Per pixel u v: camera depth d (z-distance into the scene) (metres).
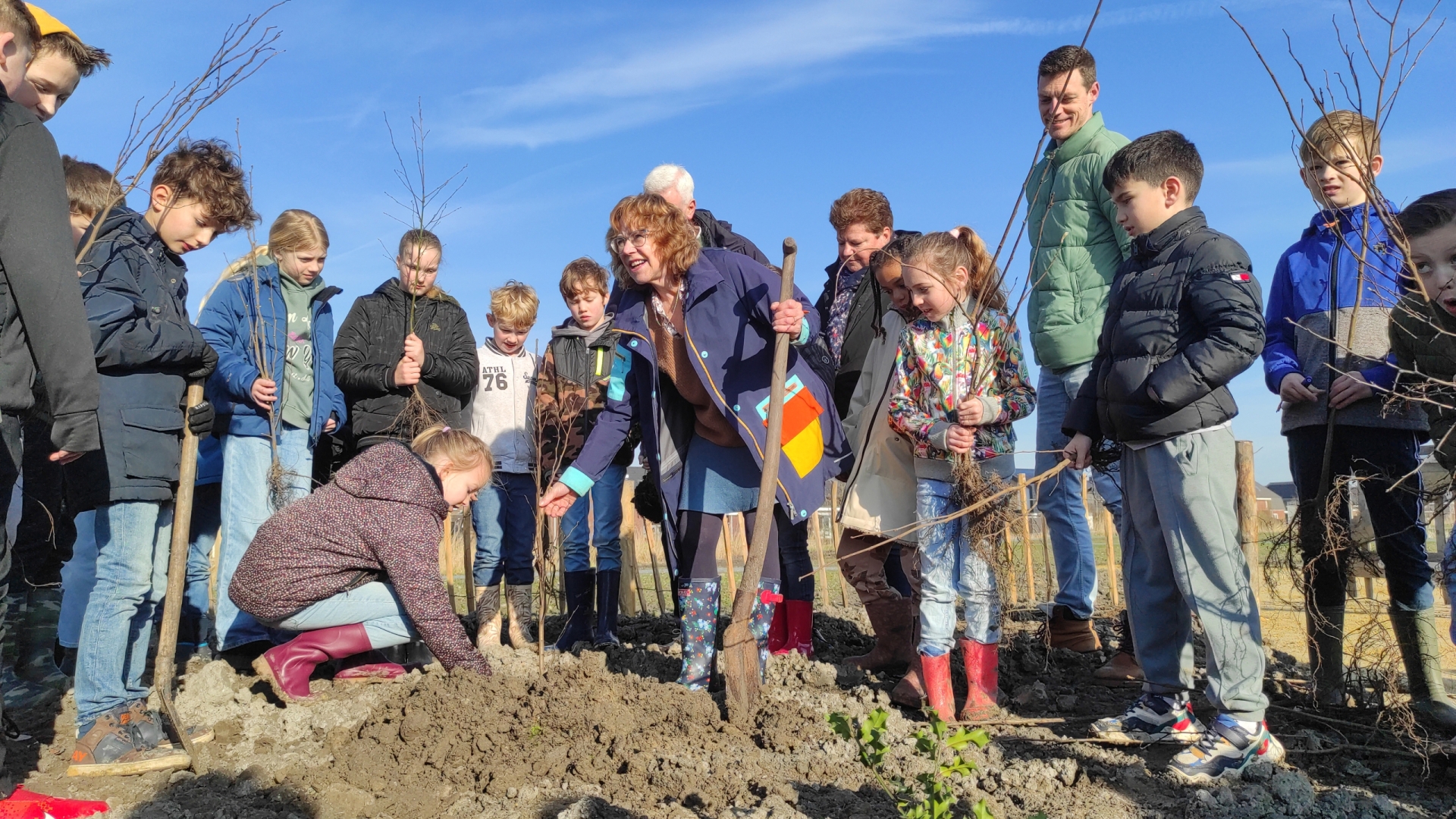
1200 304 3.06
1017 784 3.12
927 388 3.83
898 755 3.31
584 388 5.20
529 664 4.65
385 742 3.54
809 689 4.14
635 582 6.64
